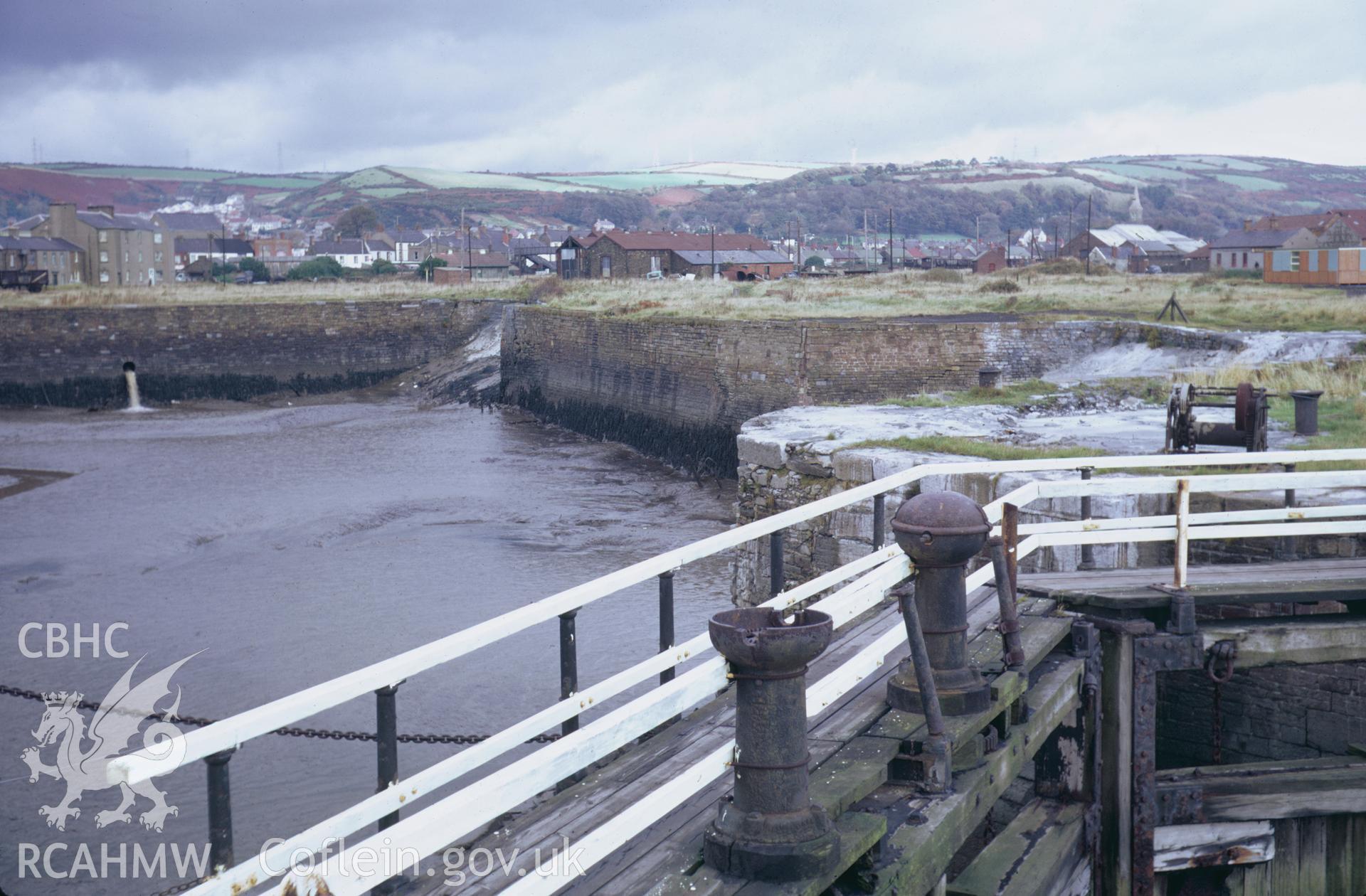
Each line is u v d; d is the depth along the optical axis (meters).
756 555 16.80
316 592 22.66
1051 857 7.02
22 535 29.22
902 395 34.38
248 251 186.75
